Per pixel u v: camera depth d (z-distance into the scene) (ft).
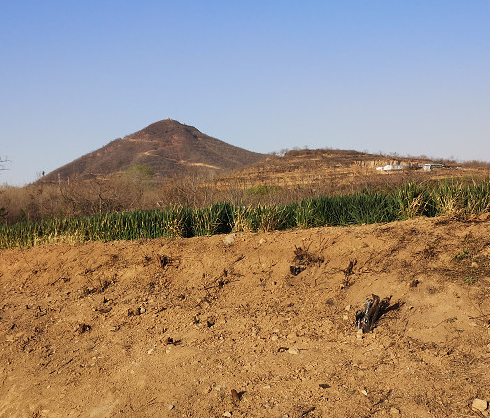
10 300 26.21
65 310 23.94
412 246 21.11
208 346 18.61
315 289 21.11
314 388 15.19
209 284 23.59
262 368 16.66
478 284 17.88
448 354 15.37
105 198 60.54
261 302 21.26
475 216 22.77
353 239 22.74
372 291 19.67
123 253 27.68
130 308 22.63
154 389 16.80
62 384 18.38
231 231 30.45
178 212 31.37
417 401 13.82
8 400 18.60
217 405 15.33
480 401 13.14
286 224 29.25
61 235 34.35
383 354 16.11
